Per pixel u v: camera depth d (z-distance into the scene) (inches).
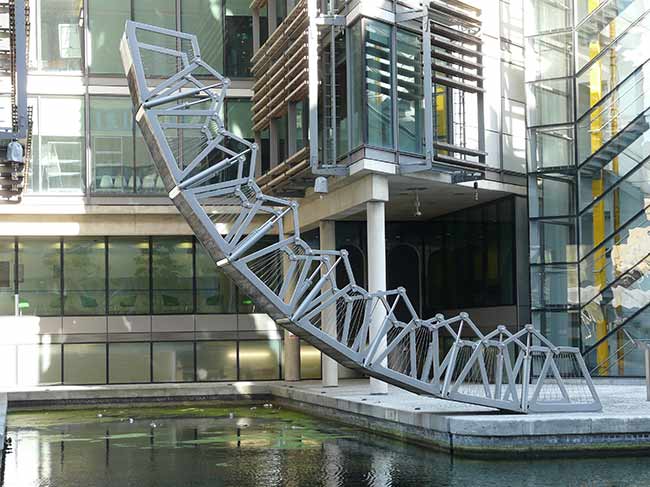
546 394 928.9
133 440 846.5
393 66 1022.4
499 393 738.2
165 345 1422.2
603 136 1150.3
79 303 1405.0
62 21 1358.3
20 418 1080.2
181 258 1432.1
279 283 1323.8
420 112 1049.5
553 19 1175.6
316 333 741.3
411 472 629.6
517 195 1206.3
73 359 1397.6
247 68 1389.0
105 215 1380.4
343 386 1211.9
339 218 1192.2
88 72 1353.3
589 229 1153.4
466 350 1267.2
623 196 1136.8
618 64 1146.0
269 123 1245.7
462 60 1056.8
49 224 1368.1
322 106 1070.4
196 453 751.7
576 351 754.2
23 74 836.6
